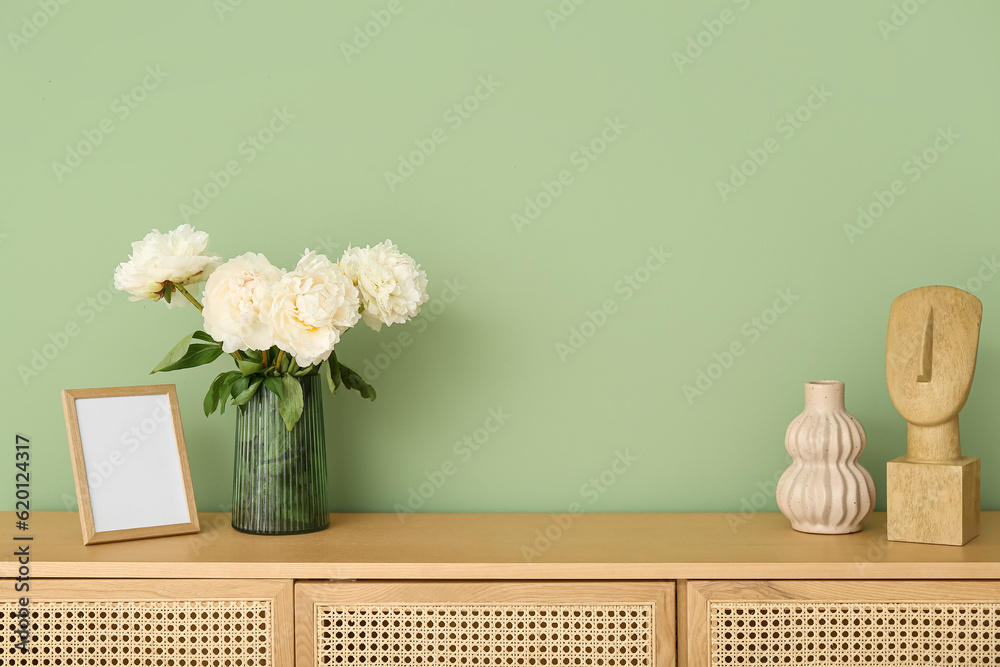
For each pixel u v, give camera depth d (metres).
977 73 1.39
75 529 1.28
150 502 1.23
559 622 1.08
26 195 1.43
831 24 1.40
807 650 1.07
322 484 1.28
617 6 1.42
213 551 1.14
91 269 1.44
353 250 1.26
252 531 1.24
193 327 1.44
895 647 1.06
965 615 1.05
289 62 1.43
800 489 1.21
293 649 1.09
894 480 1.16
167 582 1.09
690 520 1.34
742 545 1.16
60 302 1.44
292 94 1.43
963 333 1.15
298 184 1.44
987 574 1.04
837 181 1.41
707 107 1.41
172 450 1.26
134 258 1.19
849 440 1.19
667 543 1.18
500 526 1.31
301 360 1.12
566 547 1.16
